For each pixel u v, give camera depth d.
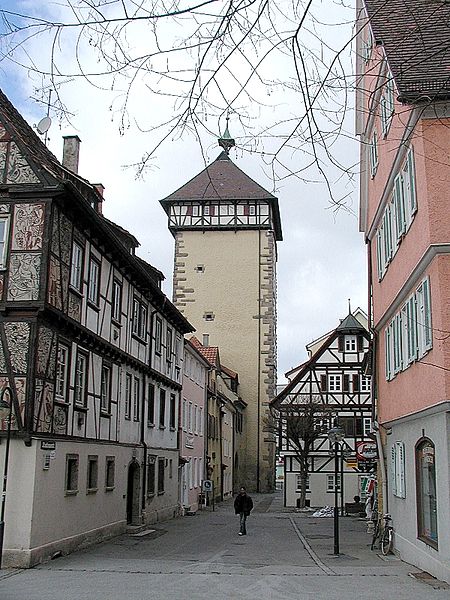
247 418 56.62
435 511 13.63
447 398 12.55
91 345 20.17
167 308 30.39
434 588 12.20
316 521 32.94
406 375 16.22
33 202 16.98
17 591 11.84
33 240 16.78
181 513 34.69
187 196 57.97
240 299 57.09
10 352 16.12
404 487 16.70
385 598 11.18
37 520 15.73
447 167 13.30
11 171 17.19
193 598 11.29
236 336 56.72
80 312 19.14
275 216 60.34
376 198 19.88
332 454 44.03
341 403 44.50
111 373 22.28
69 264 18.19
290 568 15.60
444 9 6.19
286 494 44.22
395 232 17.02
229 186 57.78
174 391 33.31
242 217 57.47
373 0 5.92
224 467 49.78
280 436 44.41
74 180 21.62
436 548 13.33
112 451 22.20
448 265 13.07
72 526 18.28
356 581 13.31
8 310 16.36
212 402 46.00
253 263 57.28
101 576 13.84
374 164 19.98
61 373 17.94
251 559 17.67
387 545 18.59
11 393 15.86
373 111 8.95
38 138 21.34
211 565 16.08
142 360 26.42
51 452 16.62
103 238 20.77
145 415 26.89
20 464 15.62
